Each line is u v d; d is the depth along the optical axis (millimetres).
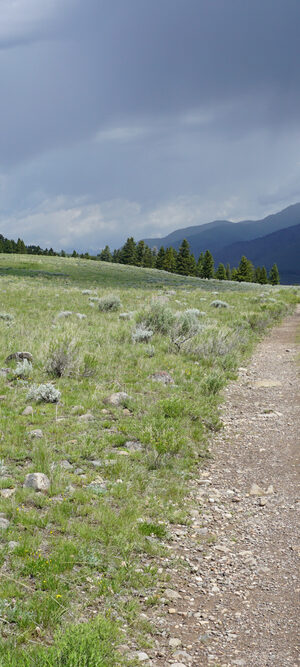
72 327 17062
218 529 5953
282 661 3650
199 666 3598
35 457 6961
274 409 11117
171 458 7836
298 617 4199
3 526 5074
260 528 5953
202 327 19031
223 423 10125
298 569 4969
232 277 128625
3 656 3303
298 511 6324
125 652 3654
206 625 4125
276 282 136875
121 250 133250
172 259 115438
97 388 10836
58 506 5656
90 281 52781
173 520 6016
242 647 3830
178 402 9773
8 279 45312
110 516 5602
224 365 14836
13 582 4227
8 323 18188
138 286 48312
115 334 16984
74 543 4941
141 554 5133
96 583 4410
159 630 4020
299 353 17578
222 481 7438
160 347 15859
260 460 8234
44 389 9750
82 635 3385
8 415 8688
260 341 20781
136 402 10086
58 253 173500
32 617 3826
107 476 6797
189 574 4918
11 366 12039
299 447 8727
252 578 4855
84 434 8117
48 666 3176
